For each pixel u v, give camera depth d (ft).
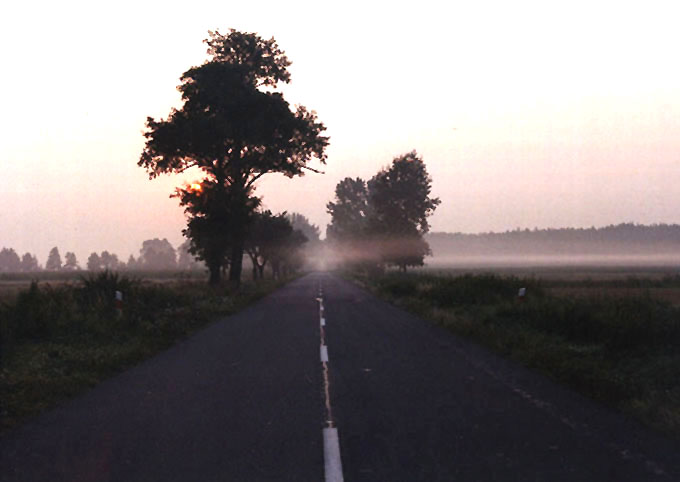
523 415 28.27
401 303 108.99
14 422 27.50
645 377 36.29
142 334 58.54
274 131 149.79
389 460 21.48
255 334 64.13
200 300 101.86
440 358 46.62
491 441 23.88
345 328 69.56
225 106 145.18
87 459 21.99
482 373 39.91
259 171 160.15
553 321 58.44
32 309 57.82
